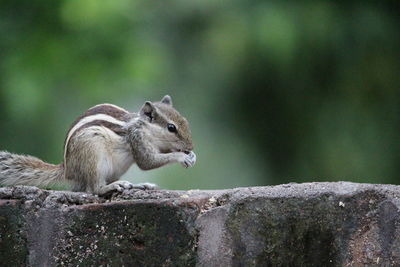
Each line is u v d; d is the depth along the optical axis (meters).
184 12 16.20
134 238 5.40
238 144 16.20
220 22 15.94
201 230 5.31
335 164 16.23
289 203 5.18
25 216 5.55
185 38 16.45
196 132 16.14
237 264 5.22
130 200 5.55
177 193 5.68
